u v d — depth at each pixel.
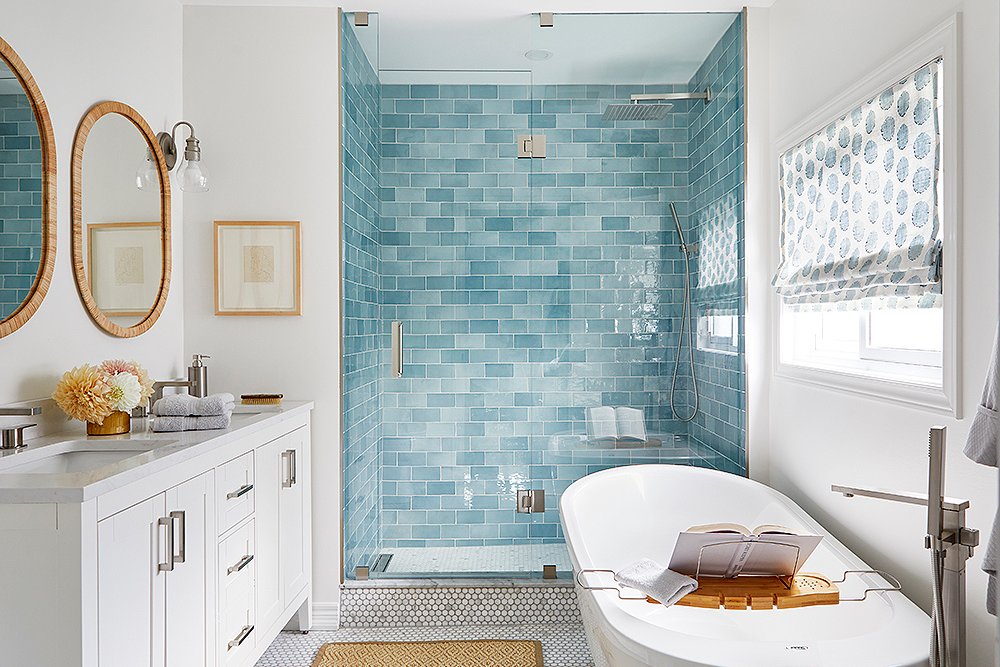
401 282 3.55
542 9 3.17
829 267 2.55
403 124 3.50
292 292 3.07
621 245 3.34
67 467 1.96
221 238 3.07
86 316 2.37
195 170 2.66
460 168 3.48
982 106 1.74
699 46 3.24
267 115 3.08
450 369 3.52
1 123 1.95
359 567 3.21
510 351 3.45
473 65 3.58
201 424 2.24
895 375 2.25
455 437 3.49
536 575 3.18
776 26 3.11
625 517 3.10
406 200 3.53
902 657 1.62
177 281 3.04
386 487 3.53
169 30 2.97
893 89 2.14
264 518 2.51
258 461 2.45
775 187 3.11
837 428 2.55
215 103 3.08
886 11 2.19
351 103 3.20
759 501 2.87
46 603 1.44
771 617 2.29
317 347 3.09
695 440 3.27
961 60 1.82
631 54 3.26
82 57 2.35
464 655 2.81
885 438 2.22
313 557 3.09
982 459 1.51
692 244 3.28
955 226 1.83
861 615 1.98
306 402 3.00
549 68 3.31
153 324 2.80
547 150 3.37
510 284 3.44
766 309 3.19
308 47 3.08
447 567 3.26
